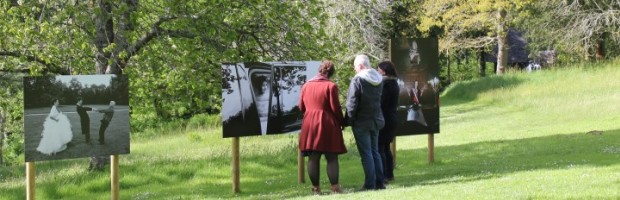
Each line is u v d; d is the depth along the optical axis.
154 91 18.67
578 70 36.19
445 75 57.75
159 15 16.39
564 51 39.88
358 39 27.72
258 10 16.30
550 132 19.98
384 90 11.18
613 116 23.03
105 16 15.32
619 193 8.12
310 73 12.37
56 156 10.27
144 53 16.61
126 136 10.70
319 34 16.83
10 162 27.58
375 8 27.06
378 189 10.70
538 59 53.44
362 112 10.51
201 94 18.77
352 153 16.80
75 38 14.68
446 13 41.91
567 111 26.08
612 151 14.33
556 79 35.19
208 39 16.17
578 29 38.44
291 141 18.61
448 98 40.34
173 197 12.31
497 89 36.72
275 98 12.16
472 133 22.12
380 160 10.87
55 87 10.23
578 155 14.23
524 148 16.39
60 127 10.28
